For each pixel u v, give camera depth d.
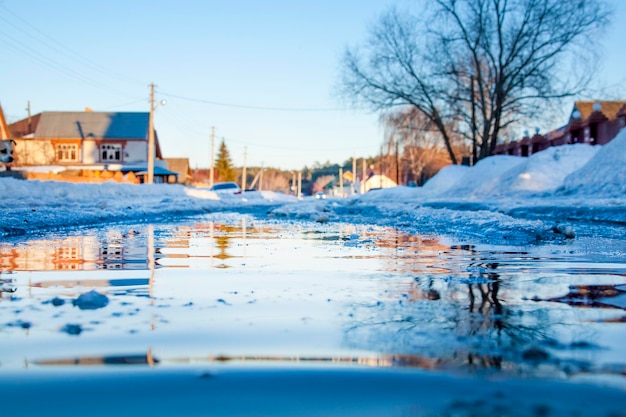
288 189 139.75
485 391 1.50
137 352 1.84
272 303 2.70
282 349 1.89
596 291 3.07
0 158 24.14
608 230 8.12
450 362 1.75
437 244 6.24
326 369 1.67
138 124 50.41
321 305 2.65
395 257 4.86
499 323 2.27
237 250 5.50
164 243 6.27
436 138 38.62
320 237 7.41
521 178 20.33
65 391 1.49
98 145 49.34
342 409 1.37
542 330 2.14
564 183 17.59
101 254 5.00
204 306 2.61
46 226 8.68
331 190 126.44
